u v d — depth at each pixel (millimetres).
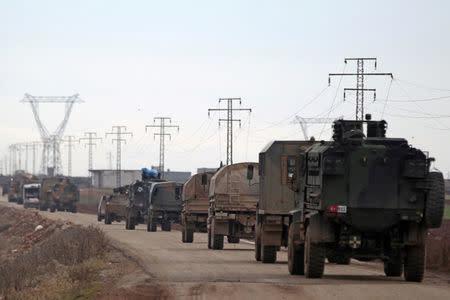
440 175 44938
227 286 41500
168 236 116625
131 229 144125
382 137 48188
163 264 61656
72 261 62500
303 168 51844
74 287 46969
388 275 51688
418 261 46312
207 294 38719
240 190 83312
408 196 45344
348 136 46812
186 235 100250
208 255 74062
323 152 45438
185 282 44188
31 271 60594
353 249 46906
